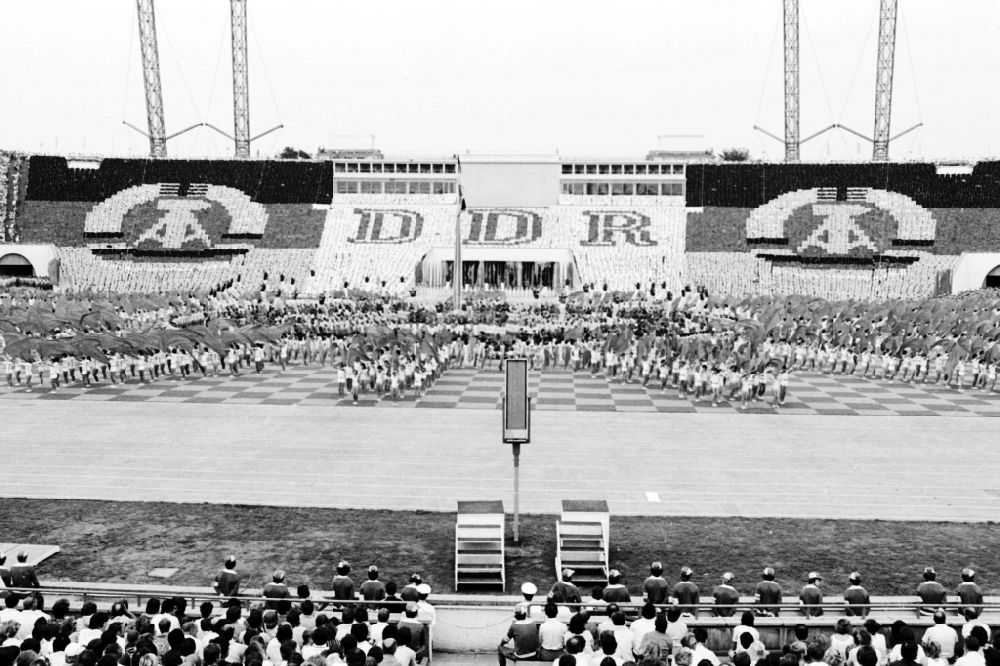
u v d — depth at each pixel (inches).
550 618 563.5
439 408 1493.6
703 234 3875.5
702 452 1179.9
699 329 2145.7
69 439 1234.6
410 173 4640.8
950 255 3644.2
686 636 522.9
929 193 3890.3
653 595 623.8
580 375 1911.9
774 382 1553.9
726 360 1567.4
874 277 3567.9
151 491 979.3
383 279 3617.1
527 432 810.8
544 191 4586.6
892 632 539.5
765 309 2500.0
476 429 1322.6
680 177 4645.7
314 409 1480.1
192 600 631.8
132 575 728.3
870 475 1064.8
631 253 3777.1
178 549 793.6
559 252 3786.9
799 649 526.6
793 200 3961.6
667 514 902.4
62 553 780.6
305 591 589.3
